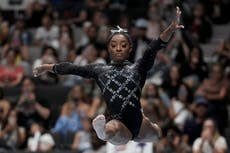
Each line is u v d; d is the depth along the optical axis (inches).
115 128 567.5
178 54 1203.9
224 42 1252.5
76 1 1517.0
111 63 599.8
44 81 1264.8
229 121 1151.0
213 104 1111.0
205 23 1355.8
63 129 1077.8
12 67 1278.3
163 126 1029.2
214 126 987.9
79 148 1018.7
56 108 1160.8
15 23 1456.7
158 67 1185.4
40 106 1125.1
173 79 1141.1
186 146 999.0
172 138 1014.4
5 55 1315.2
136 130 584.7
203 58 1258.0
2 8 1593.3
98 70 596.1
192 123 1034.1
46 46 1274.6
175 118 1063.0
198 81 1167.6
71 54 1266.0
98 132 571.8
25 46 1328.7
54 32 1382.9
